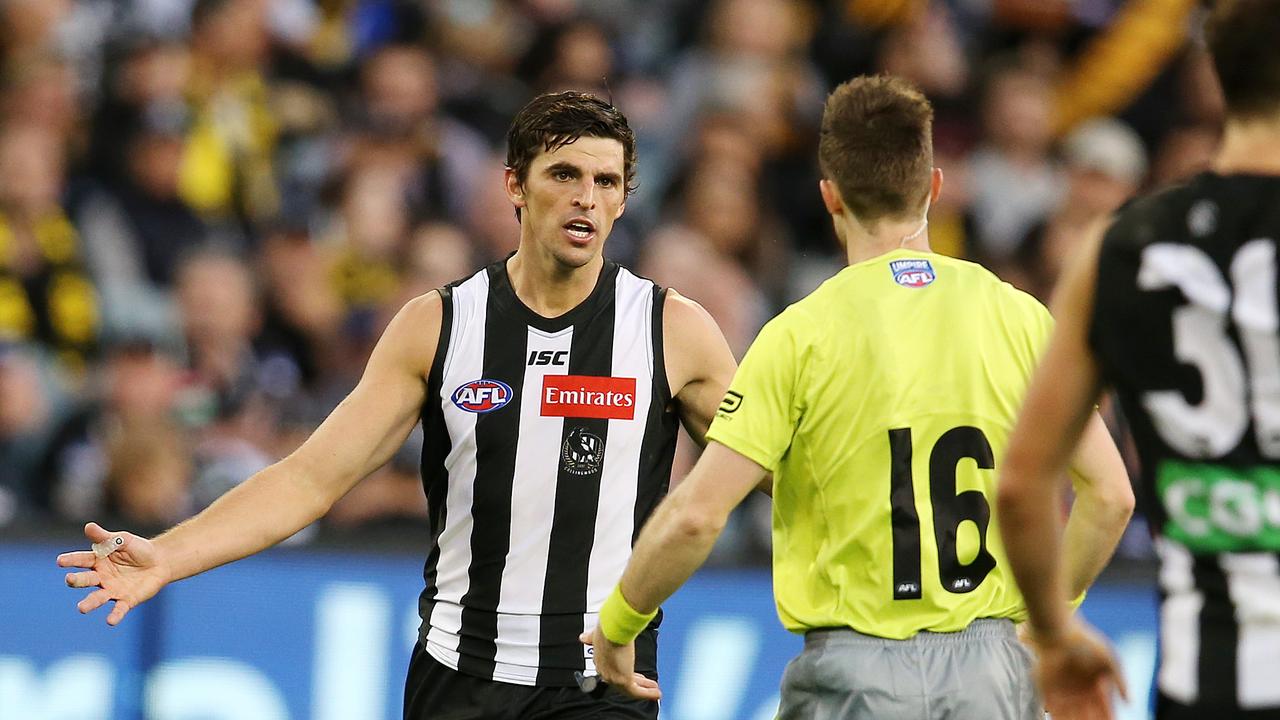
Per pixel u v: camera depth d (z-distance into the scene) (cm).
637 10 3634
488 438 1480
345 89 3328
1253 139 930
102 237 2906
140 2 3177
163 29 3167
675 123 3453
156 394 2589
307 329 2938
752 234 3300
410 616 2183
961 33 3750
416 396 1494
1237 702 898
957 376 1310
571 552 1485
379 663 2164
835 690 1293
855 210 1361
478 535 1489
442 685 1502
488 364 1487
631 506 1496
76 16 3106
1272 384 905
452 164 3234
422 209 3153
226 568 2127
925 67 3581
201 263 2816
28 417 2634
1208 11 962
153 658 2105
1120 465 1336
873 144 1340
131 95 3030
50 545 2114
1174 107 3809
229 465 2583
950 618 1291
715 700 2202
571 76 3381
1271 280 908
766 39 3500
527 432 1481
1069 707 966
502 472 1480
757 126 3416
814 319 1312
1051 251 3409
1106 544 1338
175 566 1406
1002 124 3528
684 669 2194
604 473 1488
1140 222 934
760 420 1289
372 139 3186
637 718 1484
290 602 2142
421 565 2195
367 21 3441
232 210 3094
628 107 3434
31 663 2083
